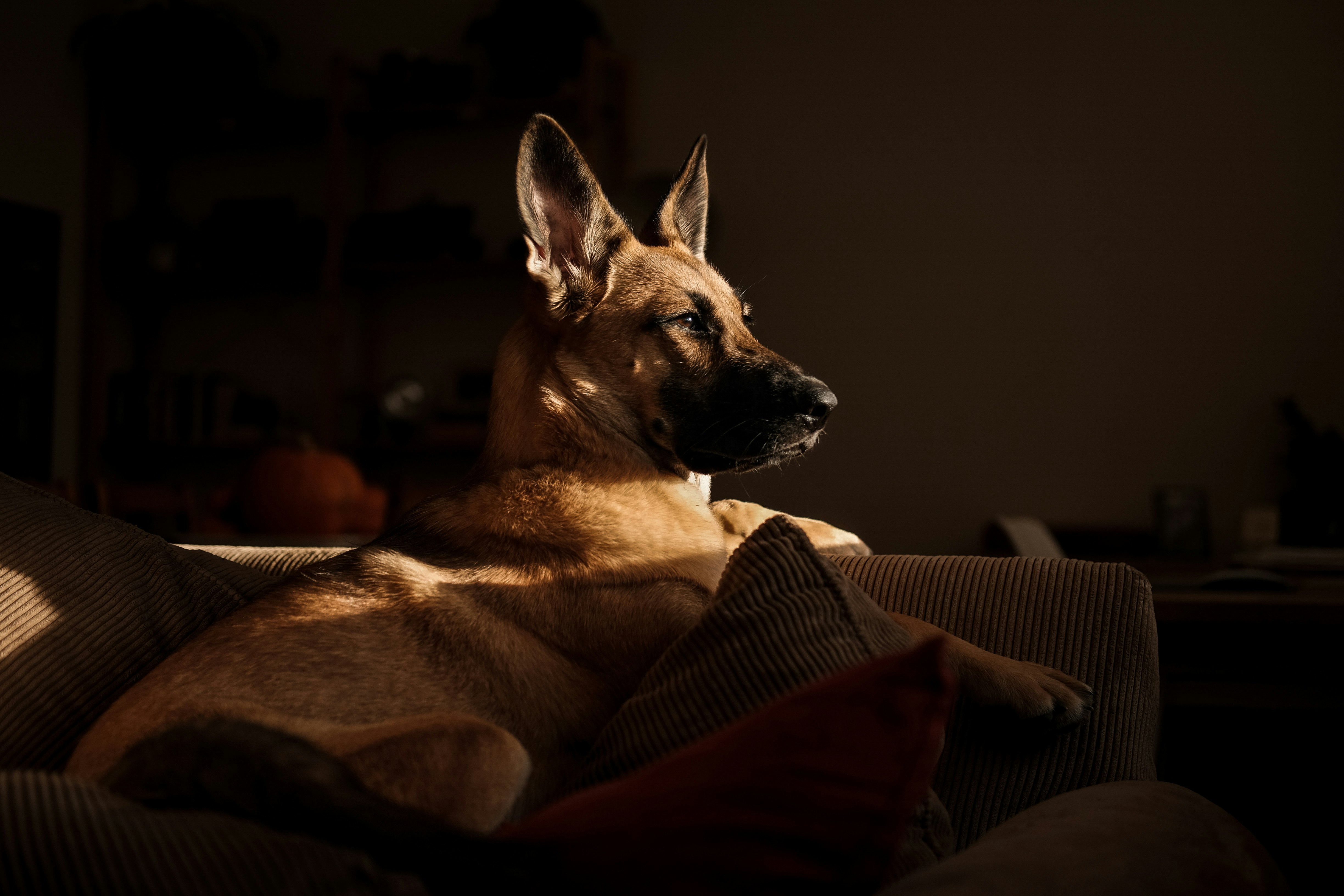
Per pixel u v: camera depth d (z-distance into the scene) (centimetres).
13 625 132
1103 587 153
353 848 79
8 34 628
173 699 125
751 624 111
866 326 586
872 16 591
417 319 657
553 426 162
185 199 697
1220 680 253
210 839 79
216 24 616
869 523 580
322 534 471
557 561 145
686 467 172
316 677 130
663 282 176
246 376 681
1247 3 536
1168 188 545
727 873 74
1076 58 560
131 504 465
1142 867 91
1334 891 238
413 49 655
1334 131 523
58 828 79
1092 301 554
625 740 110
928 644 73
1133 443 545
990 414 566
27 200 637
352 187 665
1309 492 475
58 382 654
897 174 584
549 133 173
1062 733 140
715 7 613
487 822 110
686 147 615
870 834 74
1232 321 534
